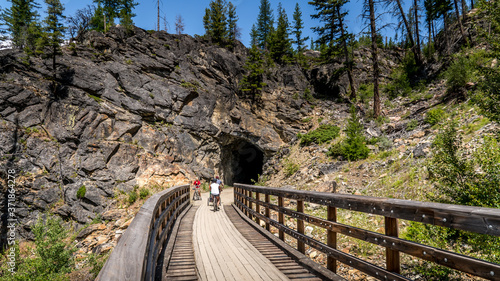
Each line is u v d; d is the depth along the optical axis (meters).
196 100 31.89
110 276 1.17
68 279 12.84
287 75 38.97
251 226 8.09
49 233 14.00
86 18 34.53
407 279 2.38
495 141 5.69
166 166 27.17
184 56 33.50
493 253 4.47
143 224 2.21
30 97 23.73
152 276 2.75
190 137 31.03
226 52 37.25
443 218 2.05
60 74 25.83
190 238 6.41
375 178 13.44
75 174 23.25
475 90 15.66
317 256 6.62
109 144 24.92
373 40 24.64
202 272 3.89
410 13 29.77
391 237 2.64
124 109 27.64
